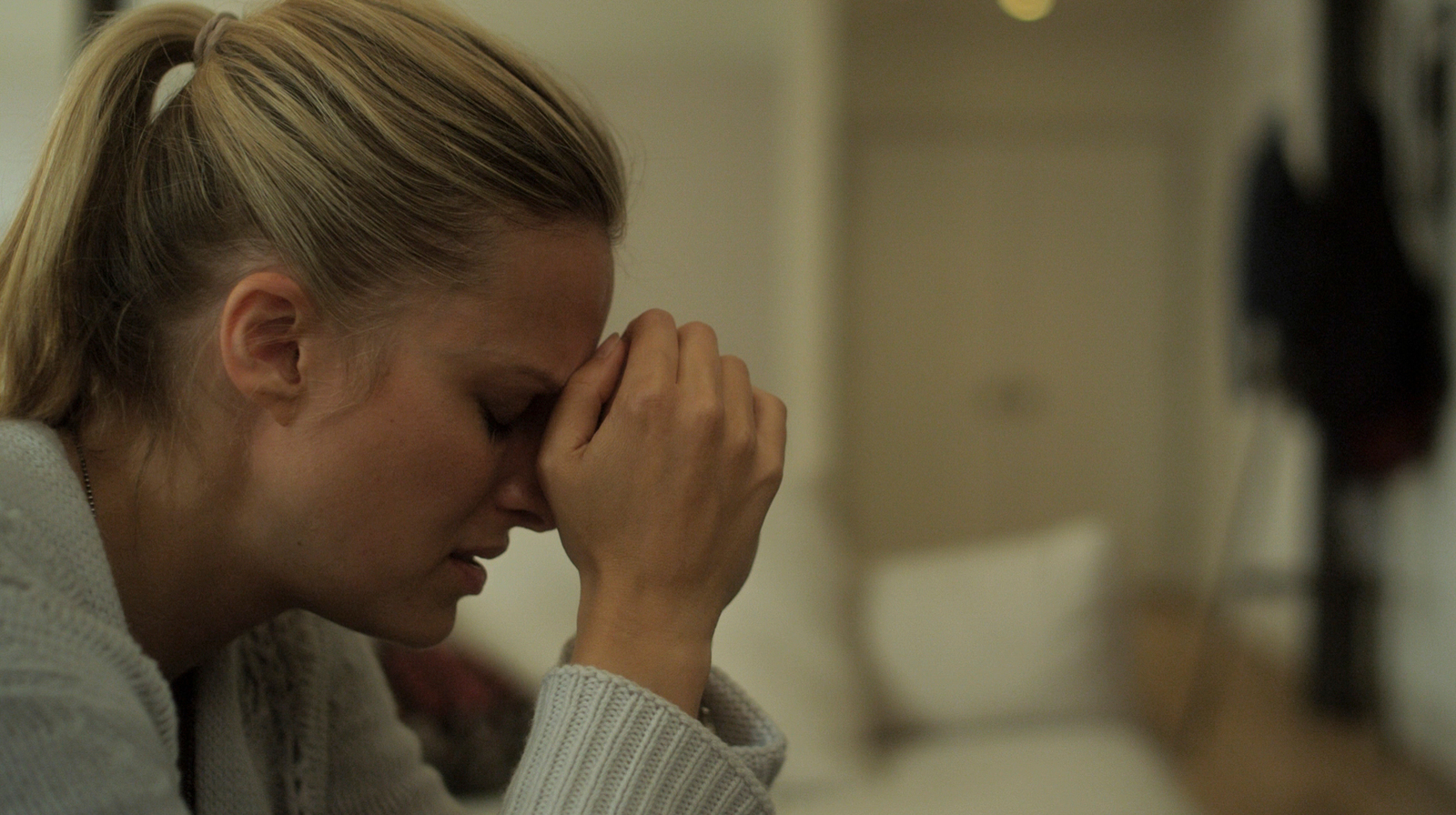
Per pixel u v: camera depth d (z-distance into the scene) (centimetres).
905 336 428
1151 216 425
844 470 429
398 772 73
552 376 56
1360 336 257
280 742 68
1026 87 422
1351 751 263
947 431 430
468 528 58
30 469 48
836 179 312
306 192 50
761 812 55
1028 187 426
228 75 53
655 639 55
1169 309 426
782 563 169
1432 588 252
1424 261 251
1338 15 260
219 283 52
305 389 52
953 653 174
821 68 259
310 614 69
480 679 124
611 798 51
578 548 58
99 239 54
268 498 53
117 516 53
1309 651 294
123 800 39
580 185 55
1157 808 142
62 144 54
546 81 56
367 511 53
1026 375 430
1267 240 280
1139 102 422
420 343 52
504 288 53
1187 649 356
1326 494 278
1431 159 244
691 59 250
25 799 37
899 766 158
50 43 187
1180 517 429
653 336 62
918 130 425
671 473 57
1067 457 431
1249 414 362
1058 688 172
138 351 53
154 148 54
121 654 44
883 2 401
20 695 37
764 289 257
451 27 55
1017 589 178
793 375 260
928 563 189
